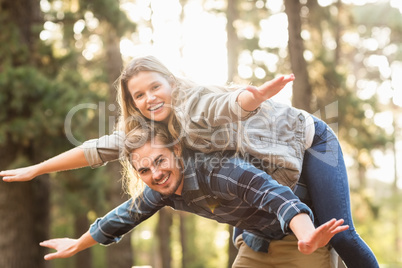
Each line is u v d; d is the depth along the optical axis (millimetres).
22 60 15695
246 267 4703
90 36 23891
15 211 15609
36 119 14031
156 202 4531
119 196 20500
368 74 42000
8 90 13984
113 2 18000
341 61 27656
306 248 3066
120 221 4707
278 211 3422
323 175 4328
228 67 22875
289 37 19016
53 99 14406
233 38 23094
